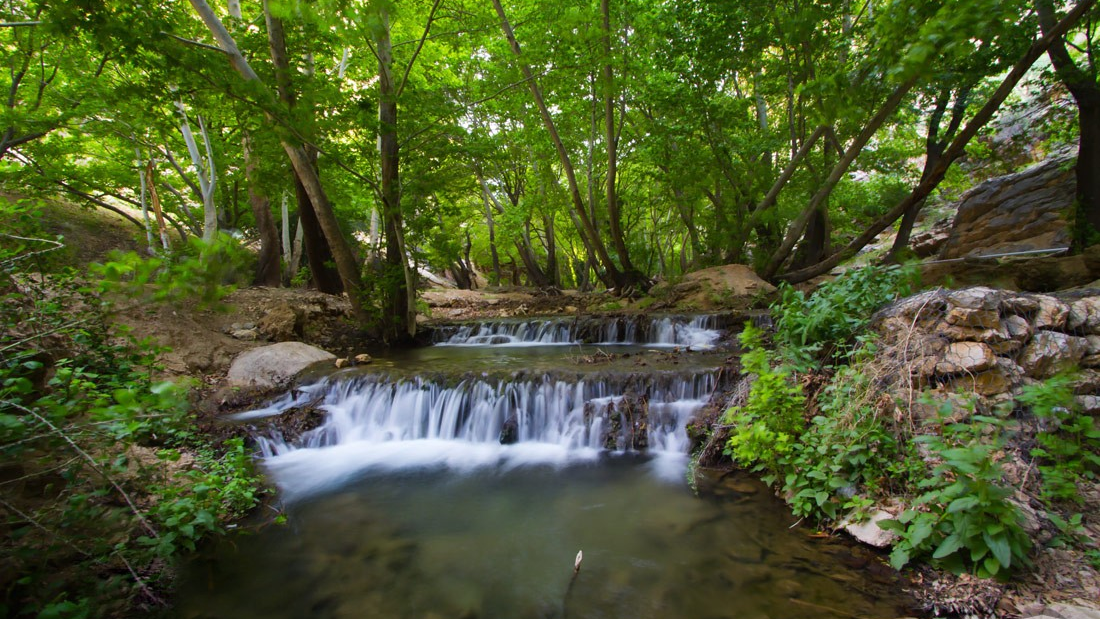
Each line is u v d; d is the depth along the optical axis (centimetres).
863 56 458
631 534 393
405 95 870
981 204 1659
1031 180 1545
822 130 1012
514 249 3150
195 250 253
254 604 316
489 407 635
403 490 491
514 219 2147
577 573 346
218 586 334
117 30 551
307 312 1027
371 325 1020
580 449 582
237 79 671
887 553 331
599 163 1725
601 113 1413
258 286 1204
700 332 989
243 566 359
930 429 367
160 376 675
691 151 1310
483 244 3172
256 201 1342
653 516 418
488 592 328
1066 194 1441
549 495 471
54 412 236
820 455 398
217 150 1309
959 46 271
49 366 363
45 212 1324
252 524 418
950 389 394
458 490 489
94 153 1351
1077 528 307
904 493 353
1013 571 290
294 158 888
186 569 346
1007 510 291
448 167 1042
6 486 290
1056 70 928
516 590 329
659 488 469
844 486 379
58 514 276
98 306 386
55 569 291
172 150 1428
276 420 614
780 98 1332
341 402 690
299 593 328
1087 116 947
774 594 309
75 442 255
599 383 623
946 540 301
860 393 404
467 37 1004
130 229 1546
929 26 274
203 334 832
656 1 1181
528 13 1073
